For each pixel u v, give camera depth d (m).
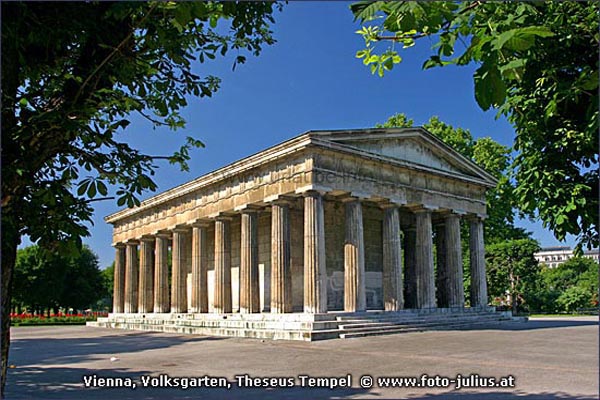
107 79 11.17
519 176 12.86
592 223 11.91
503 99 5.86
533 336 35.94
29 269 96.38
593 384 17.62
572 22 9.70
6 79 9.30
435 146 52.19
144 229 65.06
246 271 47.81
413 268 58.91
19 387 19.91
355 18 5.95
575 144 11.23
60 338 47.47
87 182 9.93
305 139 41.75
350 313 41.44
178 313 56.09
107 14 9.18
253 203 47.53
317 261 41.34
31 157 10.16
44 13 10.06
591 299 103.69
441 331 41.44
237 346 33.66
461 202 54.69
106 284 121.56
